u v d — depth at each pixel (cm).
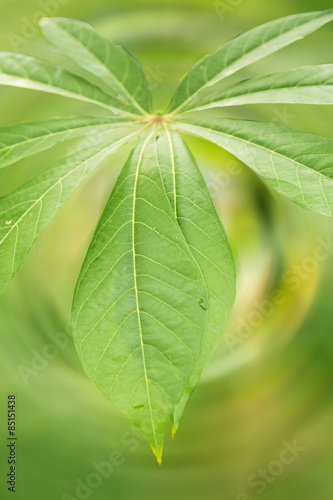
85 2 74
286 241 82
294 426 89
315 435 88
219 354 89
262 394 88
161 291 58
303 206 59
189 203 60
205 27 74
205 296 58
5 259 59
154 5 74
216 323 58
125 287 58
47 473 86
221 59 63
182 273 58
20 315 84
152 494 88
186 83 63
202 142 74
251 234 81
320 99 62
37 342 85
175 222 59
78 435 88
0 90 73
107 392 57
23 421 86
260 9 73
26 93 73
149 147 61
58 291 84
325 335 84
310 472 87
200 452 89
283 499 87
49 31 62
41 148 62
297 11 73
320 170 60
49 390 87
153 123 63
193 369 58
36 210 60
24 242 60
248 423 89
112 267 59
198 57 74
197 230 60
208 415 89
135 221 59
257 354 88
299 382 88
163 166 61
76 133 62
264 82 62
